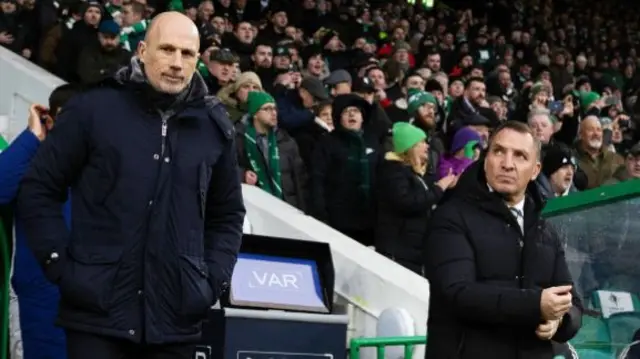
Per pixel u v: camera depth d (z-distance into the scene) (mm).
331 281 8016
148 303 5195
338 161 11406
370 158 11516
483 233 5648
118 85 5395
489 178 5742
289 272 7930
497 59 24500
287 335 7633
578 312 5828
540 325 5512
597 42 31484
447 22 28281
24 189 5328
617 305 6762
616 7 34750
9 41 15914
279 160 11273
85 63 13766
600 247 6773
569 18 32531
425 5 29047
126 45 14969
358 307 8906
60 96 6504
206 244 5594
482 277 5629
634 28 34250
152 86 5324
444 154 12070
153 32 5348
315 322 7730
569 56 26422
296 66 16375
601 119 16438
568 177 11133
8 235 6363
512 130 5738
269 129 11250
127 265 5191
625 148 17922
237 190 5637
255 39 17750
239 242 5660
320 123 12781
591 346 6770
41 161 5320
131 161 5266
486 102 16578
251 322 7531
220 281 5496
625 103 23188
